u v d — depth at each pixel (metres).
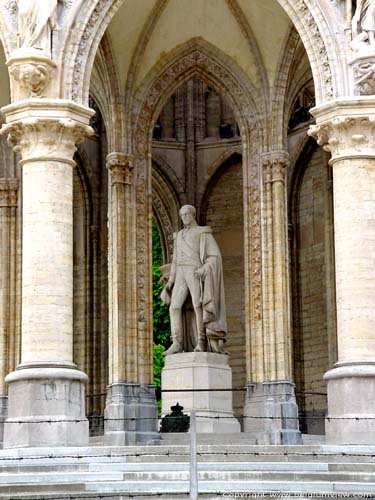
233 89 46.84
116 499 29.95
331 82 38.22
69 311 36.62
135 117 46.22
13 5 38.47
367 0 38.09
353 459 33.81
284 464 32.59
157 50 46.41
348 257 36.91
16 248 47.69
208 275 44.06
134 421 43.44
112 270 45.06
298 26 39.00
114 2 38.81
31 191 37.00
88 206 53.47
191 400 43.09
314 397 52.03
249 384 44.53
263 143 45.94
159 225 55.09
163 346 64.69
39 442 35.34
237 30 46.12
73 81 37.84
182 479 31.61
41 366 35.97
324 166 52.62
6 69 46.16
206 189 54.84
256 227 45.72
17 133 37.44
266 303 44.72
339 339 36.91
